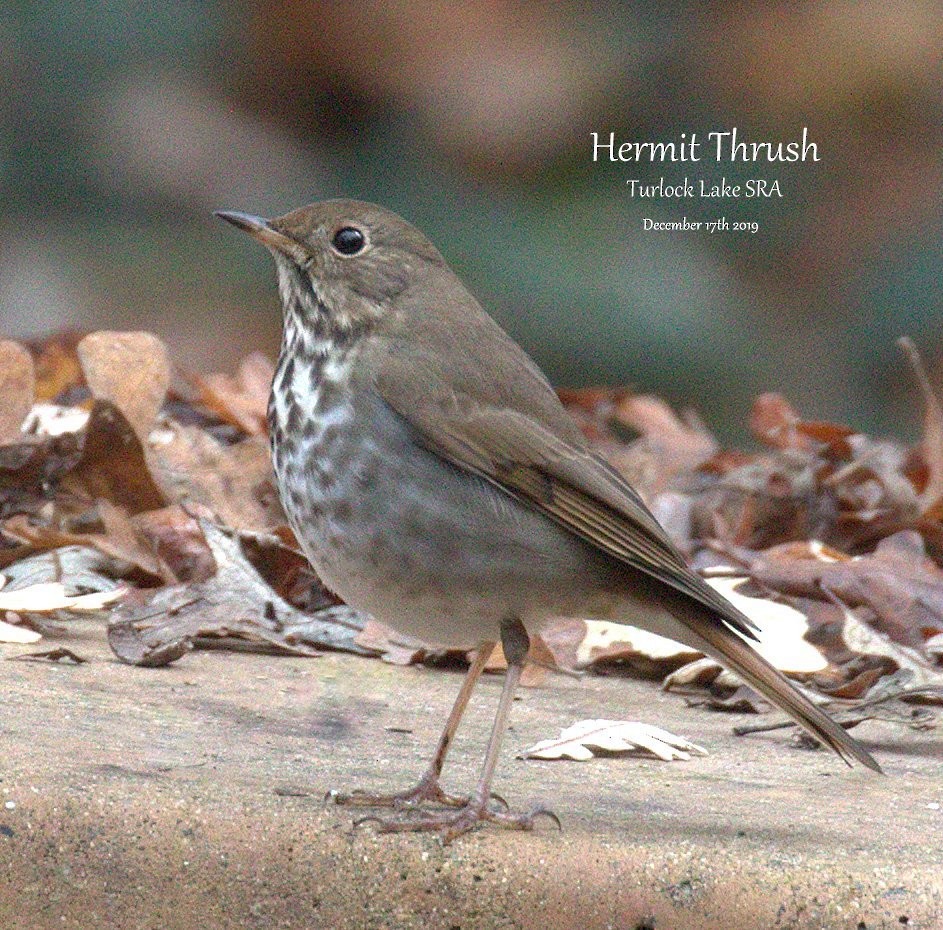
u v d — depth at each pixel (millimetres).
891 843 6691
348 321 7633
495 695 8922
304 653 9172
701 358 16844
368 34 18469
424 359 7469
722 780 7676
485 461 7328
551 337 16703
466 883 6414
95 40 18266
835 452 12070
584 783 7504
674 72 18297
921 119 18219
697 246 17375
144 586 9695
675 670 9469
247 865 6422
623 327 16719
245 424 12203
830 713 8680
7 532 9594
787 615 9492
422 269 7820
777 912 6355
